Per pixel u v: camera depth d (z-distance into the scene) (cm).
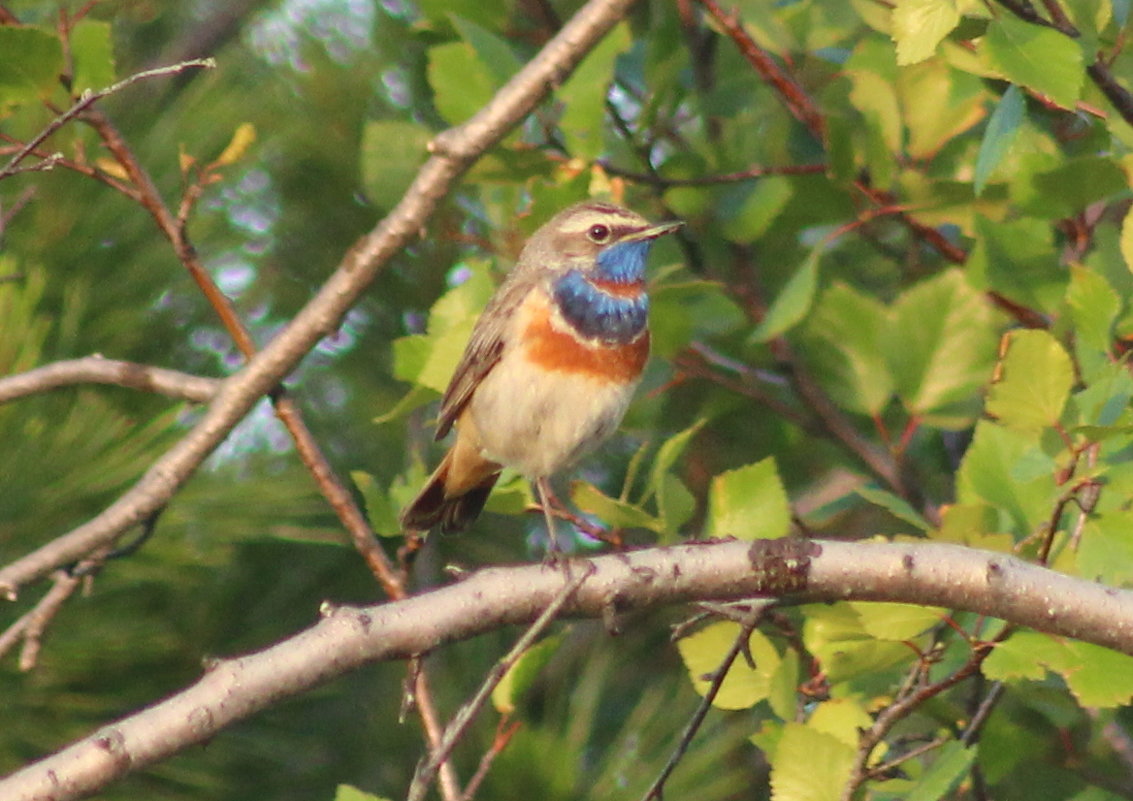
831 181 1175
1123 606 749
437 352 1044
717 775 1132
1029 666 753
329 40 1354
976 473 887
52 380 948
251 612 1234
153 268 1073
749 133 1265
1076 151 1185
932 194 1126
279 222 1308
